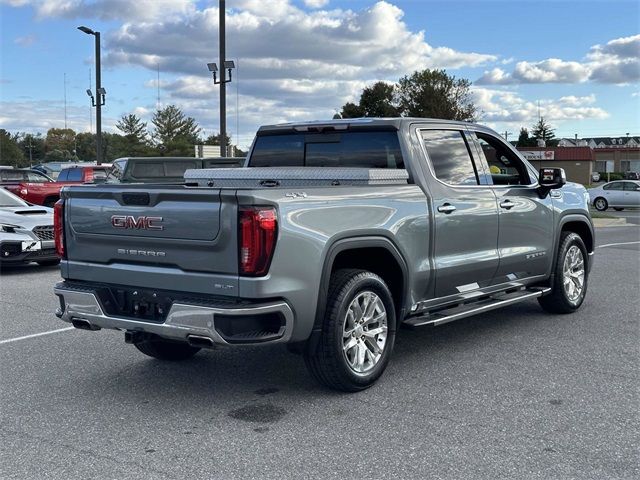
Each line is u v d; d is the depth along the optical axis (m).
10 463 3.95
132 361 6.06
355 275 4.99
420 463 3.87
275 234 4.37
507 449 4.05
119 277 4.91
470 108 66.00
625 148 94.06
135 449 4.13
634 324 7.31
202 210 4.44
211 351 6.36
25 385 5.40
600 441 4.16
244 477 3.73
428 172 5.76
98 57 31.75
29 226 11.28
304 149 6.35
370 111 73.50
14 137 128.50
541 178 6.89
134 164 17.84
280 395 5.10
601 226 23.36
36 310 8.41
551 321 7.47
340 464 3.88
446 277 5.82
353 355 5.05
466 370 5.67
